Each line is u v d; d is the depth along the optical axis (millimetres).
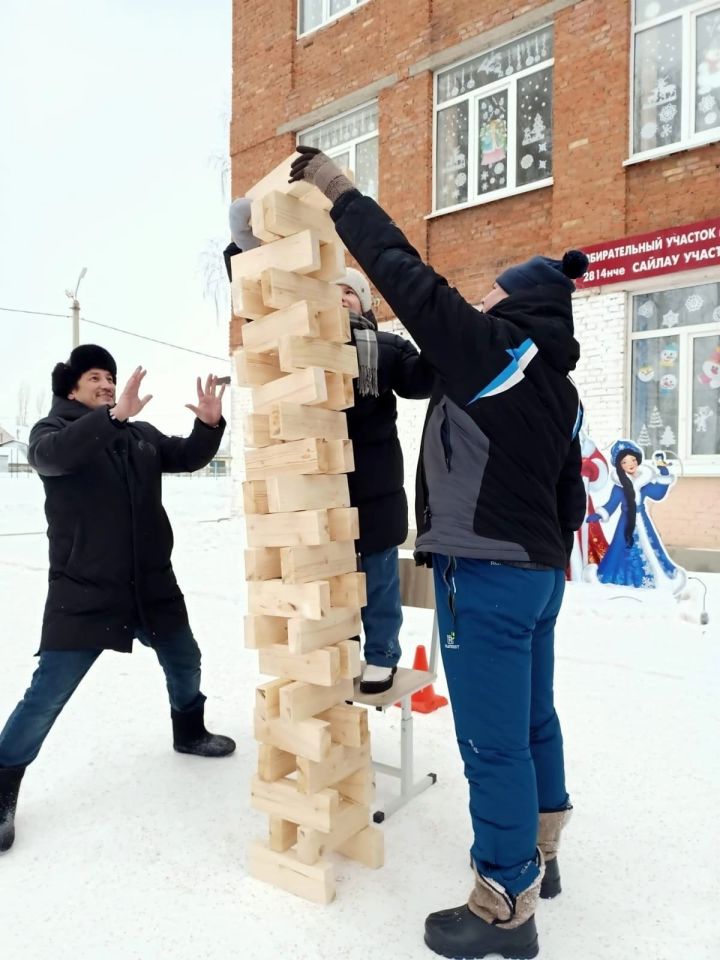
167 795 2736
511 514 1822
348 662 2207
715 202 7434
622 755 3023
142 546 2709
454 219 9531
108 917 2018
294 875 2119
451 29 9398
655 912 2035
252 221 2100
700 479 7703
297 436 2098
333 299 2258
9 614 5988
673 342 7926
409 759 2707
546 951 1875
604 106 8070
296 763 2291
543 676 2090
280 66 11320
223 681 4090
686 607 5449
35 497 20859
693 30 7684
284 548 2121
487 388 1807
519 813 1822
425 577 3223
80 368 2744
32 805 2666
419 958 1846
